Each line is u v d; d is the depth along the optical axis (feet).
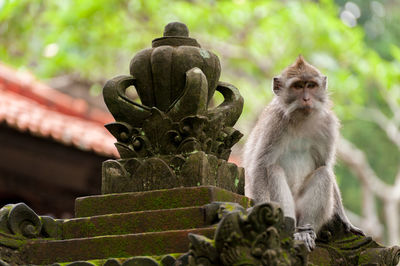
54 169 43.04
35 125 40.52
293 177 23.48
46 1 62.85
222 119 17.52
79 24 61.41
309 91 23.32
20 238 16.42
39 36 65.00
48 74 65.00
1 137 40.83
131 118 17.26
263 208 13.70
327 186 21.93
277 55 63.52
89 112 51.13
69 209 45.57
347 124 87.92
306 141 23.61
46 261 16.20
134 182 16.87
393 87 66.95
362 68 64.44
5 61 64.59
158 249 15.30
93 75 66.90
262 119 24.23
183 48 17.35
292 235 14.53
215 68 17.70
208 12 61.67
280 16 62.03
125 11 61.31
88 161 43.06
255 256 13.62
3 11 61.46
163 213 15.79
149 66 17.38
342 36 63.31
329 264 19.51
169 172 16.56
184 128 16.74
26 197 43.91
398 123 74.79
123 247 15.60
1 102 41.98
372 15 90.79
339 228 20.21
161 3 61.21
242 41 63.41
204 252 13.84
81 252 15.96
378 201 86.17
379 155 88.12
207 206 15.51
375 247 19.66
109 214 16.49
